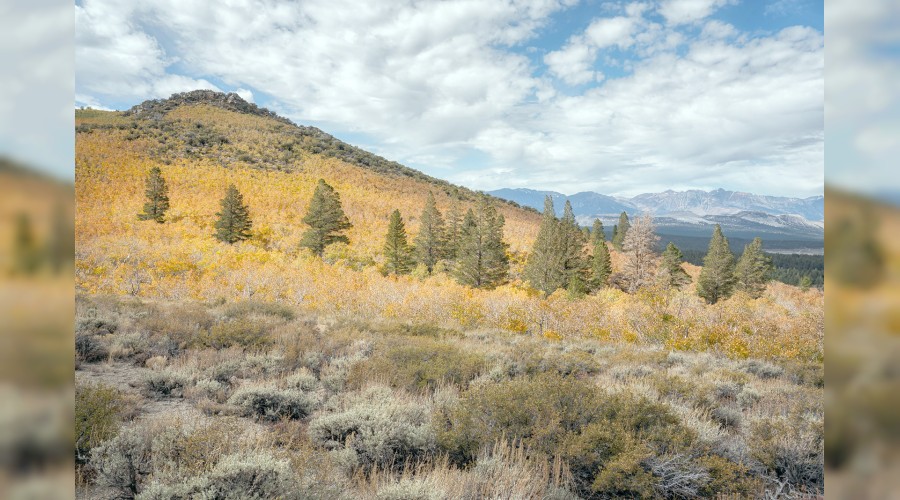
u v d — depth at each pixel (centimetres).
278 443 480
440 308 2147
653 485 409
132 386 660
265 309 1475
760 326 1662
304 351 924
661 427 495
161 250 3416
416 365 793
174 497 322
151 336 975
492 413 504
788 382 973
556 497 388
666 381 785
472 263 4044
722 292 4122
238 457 361
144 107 14012
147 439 433
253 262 3362
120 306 1340
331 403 618
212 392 659
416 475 385
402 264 4322
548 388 532
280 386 701
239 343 944
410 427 492
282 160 10125
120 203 5428
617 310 2189
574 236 4384
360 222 6209
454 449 476
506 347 1202
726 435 570
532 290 3600
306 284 2591
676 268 4422
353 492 379
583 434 452
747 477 450
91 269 2553
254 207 6050
